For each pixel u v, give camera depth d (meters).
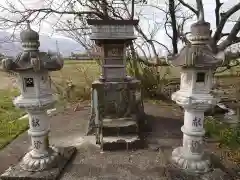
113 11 7.51
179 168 3.17
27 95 3.11
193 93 3.00
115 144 3.99
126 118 4.58
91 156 3.79
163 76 8.65
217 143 4.18
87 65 9.25
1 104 7.11
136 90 4.89
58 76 8.64
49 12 6.76
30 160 3.29
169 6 7.48
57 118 6.00
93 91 4.56
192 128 3.14
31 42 2.98
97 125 4.34
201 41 2.90
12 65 2.88
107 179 3.09
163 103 7.68
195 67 2.85
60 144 4.30
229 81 8.62
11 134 4.80
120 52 4.48
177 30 7.96
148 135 4.73
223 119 5.57
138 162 3.55
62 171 3.30
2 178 3.06
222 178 2.98
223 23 5.91
